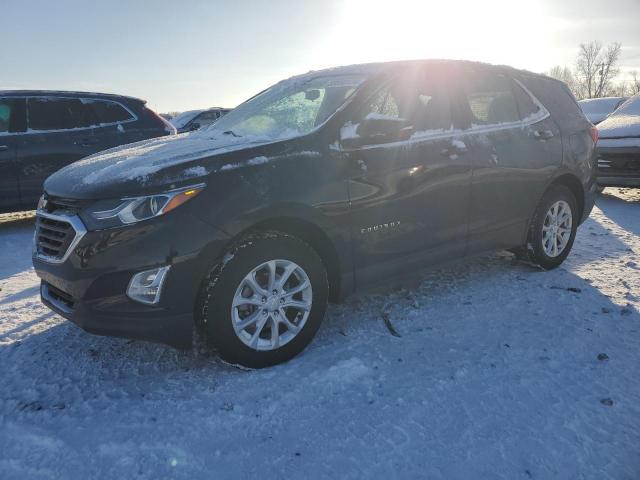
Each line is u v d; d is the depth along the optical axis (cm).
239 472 201
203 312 260
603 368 273
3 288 425
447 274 423
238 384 262
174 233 245
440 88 353
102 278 245
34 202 654
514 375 266
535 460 205
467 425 227
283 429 226
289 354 284
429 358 284
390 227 316
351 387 257
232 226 256
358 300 369
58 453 213
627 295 371
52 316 357
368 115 300
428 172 328
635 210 701
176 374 274
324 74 380
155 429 228
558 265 437
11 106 637
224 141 316
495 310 347
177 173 252
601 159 746
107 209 247
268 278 275
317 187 282
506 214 384
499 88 393
